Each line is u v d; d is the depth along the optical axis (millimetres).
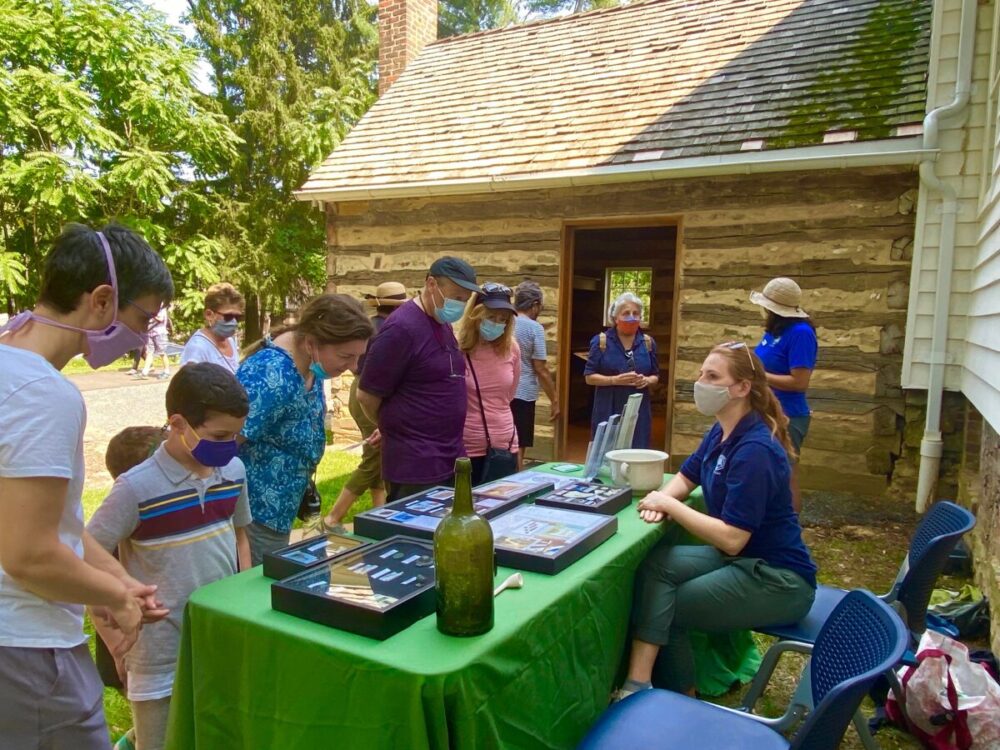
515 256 6773
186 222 16109
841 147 5133
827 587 2777
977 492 4402
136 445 2299
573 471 3232
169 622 1972
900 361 5266
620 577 2078
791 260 5578
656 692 1978
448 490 2588
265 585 1783
